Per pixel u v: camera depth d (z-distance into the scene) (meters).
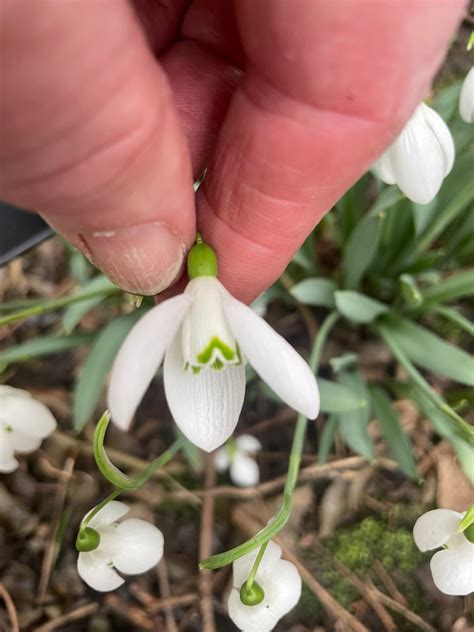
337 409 0.11
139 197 0.06
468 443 0.11
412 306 0.12
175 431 0.14
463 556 0.09
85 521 0.09
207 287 0.07
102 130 0.05
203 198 0.08
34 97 0.05
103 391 0.15
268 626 0.09
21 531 0.13
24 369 0.15
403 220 0.13
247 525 0.13
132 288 0.08
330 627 0.13
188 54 0.09
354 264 0.12
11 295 0.15
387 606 0.13
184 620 0.13
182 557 0.13
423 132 0.09
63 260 0.16
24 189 0.05
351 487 0.13
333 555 0.13
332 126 0.06
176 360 0.08
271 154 0.07
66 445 0.14
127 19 0.05
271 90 0.06
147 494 0.14
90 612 0.13
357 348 0.14
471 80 0.09
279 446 0.14
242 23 0.06
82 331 0.14
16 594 0.13
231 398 0.08
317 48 0.06
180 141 0.06
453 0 0.05
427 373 0.14
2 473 0.14
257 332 0.07
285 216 0.07
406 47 0.05
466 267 0.14
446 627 0.12
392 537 0.13
